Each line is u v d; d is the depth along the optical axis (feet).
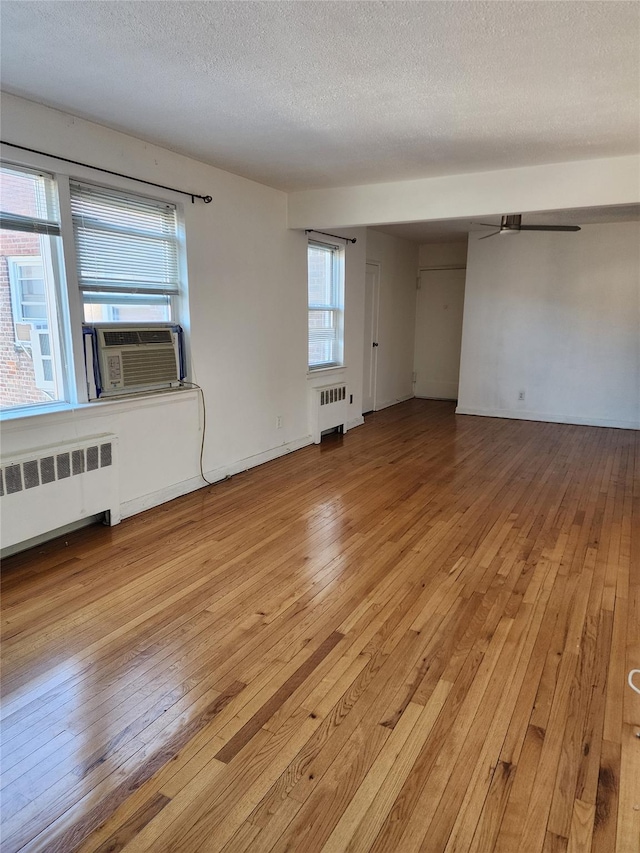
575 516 12.90
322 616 8.66
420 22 6.77
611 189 12.98
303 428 19.35
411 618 8.63
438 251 28.96
